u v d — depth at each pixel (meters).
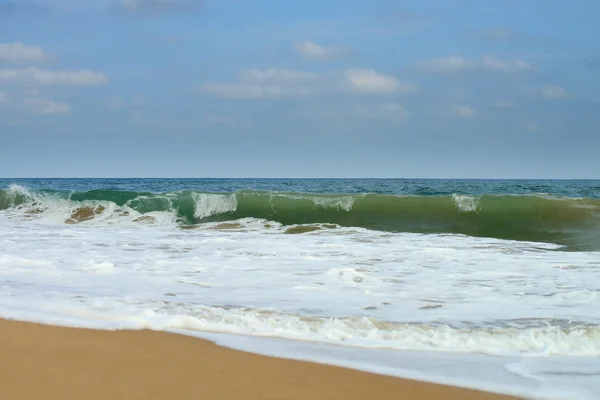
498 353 4.43
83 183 52.75
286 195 16.72
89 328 4.71
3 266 7.77
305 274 7.54
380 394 3.52
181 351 4.20
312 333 4.83
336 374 3.84
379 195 16.45
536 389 3.66
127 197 18.22
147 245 10.37
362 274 7.48
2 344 4.19
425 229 14.11
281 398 3.39
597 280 7.27
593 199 15.68
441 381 3.77
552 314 5.52
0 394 3.24
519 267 8.23
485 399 3.48
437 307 5.80
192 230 13.74
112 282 6.85
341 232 13.26
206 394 3.38
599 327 4.96
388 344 4.59
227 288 6.63
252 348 4.36
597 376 3.91
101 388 3.39
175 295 6.18
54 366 3.74
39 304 5.52
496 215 15.48
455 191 30.89
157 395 3.32
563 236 12.84
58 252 9.30
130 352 4.11
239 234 12.70
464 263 8.59
